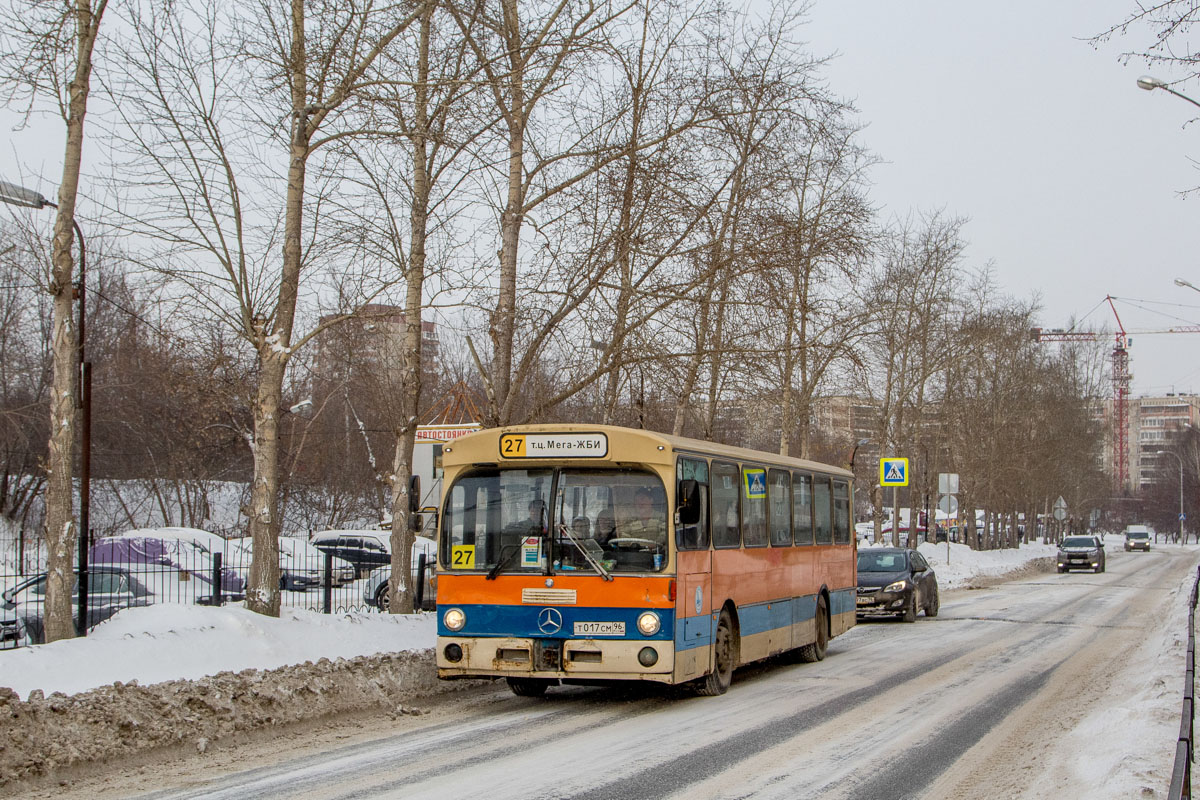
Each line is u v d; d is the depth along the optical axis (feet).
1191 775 24.90
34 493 129.39
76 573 53.83
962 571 147.74
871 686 47.83
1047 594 118.62
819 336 85.71
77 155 41.09
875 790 27.35
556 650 39.55
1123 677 49.67
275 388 47.50
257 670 37.37
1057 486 248.52
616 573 39.52
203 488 155.33
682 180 58.34
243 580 70.95
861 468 219.61
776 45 65.62
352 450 178.09
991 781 28.43
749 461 50.19
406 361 57.52
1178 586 130.11
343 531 123.95
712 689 44.21
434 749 32.65
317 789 27.02
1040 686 47.34
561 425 41.04
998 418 193.67
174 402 134.41
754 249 61.16
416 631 49.88
